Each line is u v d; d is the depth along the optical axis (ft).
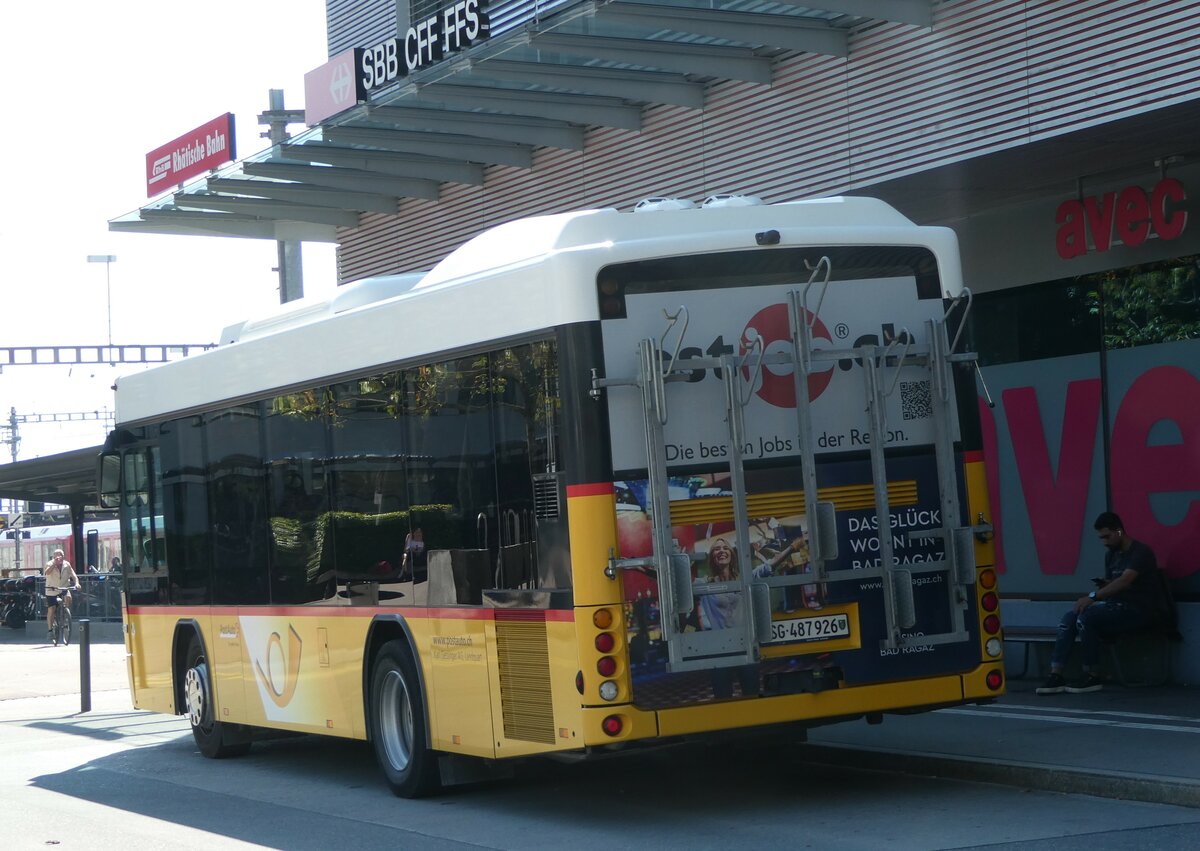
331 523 37.14
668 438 28.35
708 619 28.22
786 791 33.01
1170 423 44.60
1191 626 42.65
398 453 34.12
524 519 29.71
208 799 37.91
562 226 29.94
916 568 29.66
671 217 30.17
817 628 28.91
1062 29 39.75
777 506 28.89
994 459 50.42
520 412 29.81
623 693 27.84
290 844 30.73
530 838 29.71
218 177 65.31
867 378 29.48
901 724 39.09
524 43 48.93
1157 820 27.43
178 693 46.83
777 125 49.75
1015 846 25.91
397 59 58.13
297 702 39.24
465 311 31.58
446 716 32.73
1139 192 42.73
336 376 36.73
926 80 44.09
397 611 34.37
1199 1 36.24
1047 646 45.73
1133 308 45.60
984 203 48.39
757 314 29.27
